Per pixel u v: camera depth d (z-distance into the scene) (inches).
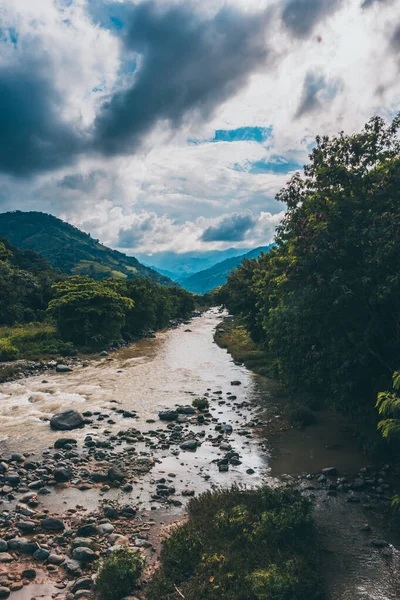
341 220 574.6
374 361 579.8
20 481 526.9
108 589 320.5
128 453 626.8
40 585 335.3
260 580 313.6
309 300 576.4
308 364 661.9
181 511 458.6
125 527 425.1
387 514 443.2
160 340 2050.9
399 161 578.2
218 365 1365.7
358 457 594.9
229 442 673.6
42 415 807.7
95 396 958.4
